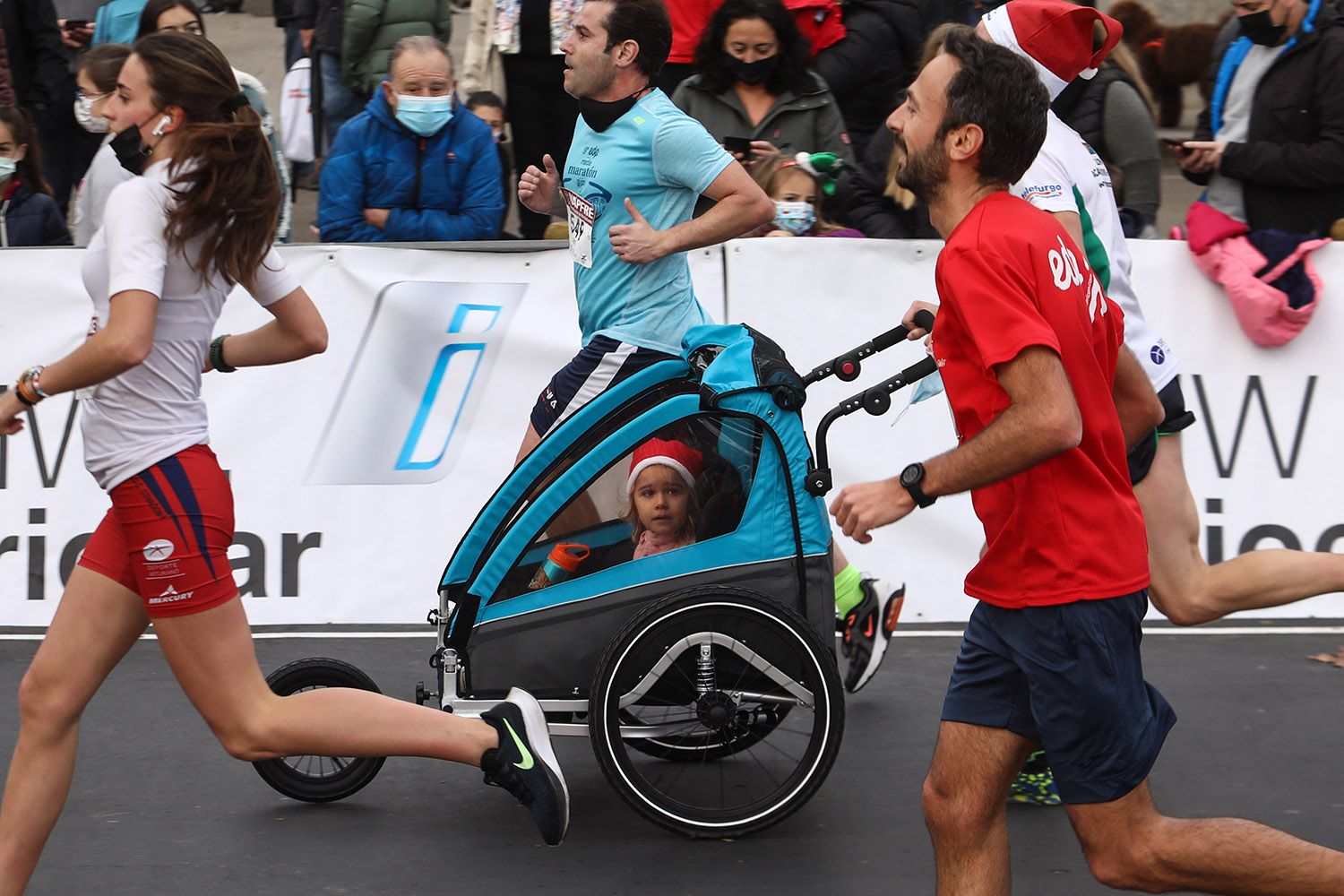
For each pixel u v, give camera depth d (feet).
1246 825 10.57
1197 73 37.65
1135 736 10.53
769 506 14.67
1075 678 10.41
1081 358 10.41
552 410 16.99
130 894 13.48
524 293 20.99
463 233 22.09
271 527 21.04
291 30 31.42
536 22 25.29
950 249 10.32
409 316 20.93
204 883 13.70
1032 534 10.47
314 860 14.20
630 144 16.37
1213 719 17.94
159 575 11.75
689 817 14.48
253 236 11.94
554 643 14.76
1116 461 10.73
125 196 11.58
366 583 21.12
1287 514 21.24
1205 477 21.16
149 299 11.43
